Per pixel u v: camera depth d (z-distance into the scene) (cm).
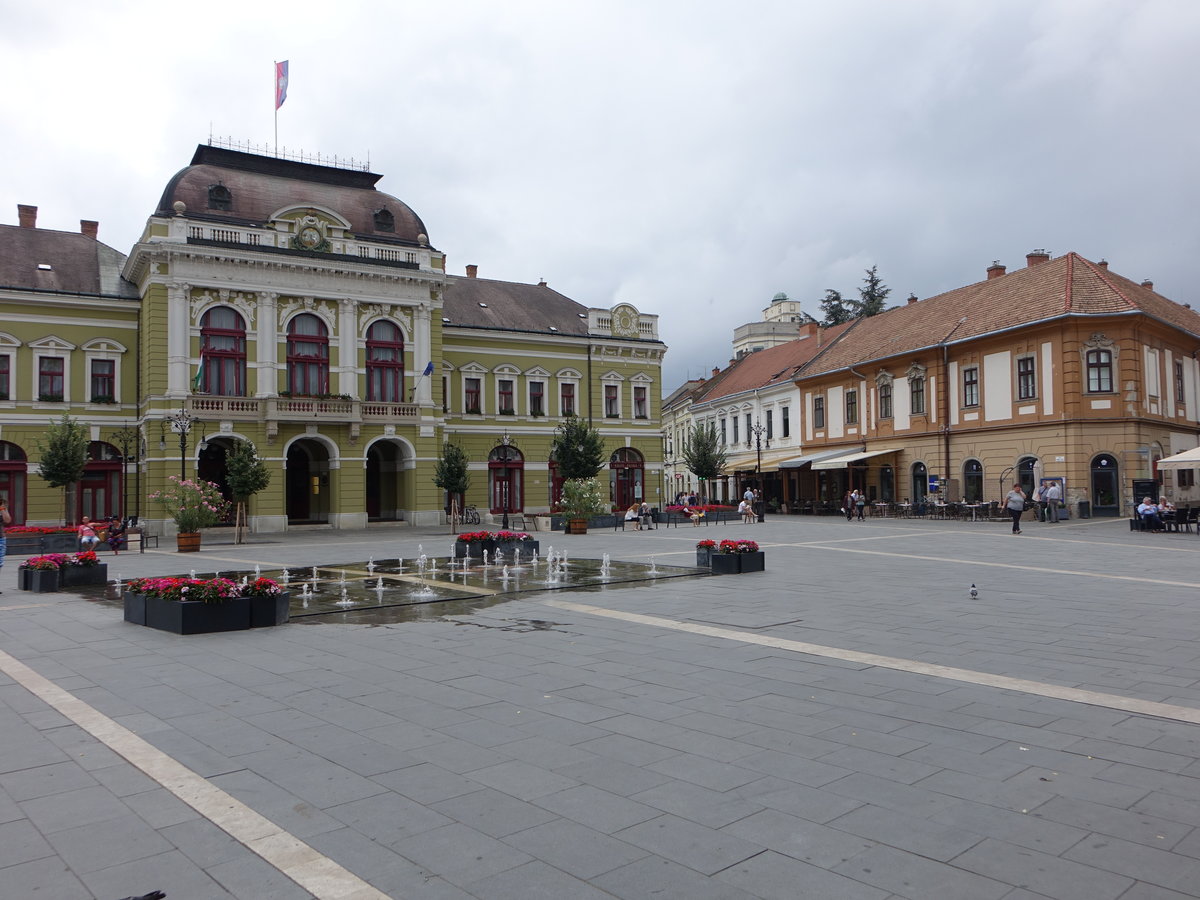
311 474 4525
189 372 3903
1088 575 1741
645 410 5575
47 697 820
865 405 5072
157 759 630
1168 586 1548
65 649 1062
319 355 4225
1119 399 3716
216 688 849
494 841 484
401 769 604
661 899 416
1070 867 446
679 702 778
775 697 791
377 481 4778
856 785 566
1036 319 3856
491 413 5072
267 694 823
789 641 1059
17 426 3906
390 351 4447
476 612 1328
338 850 474
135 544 3078
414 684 858
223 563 2325
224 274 3978
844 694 800
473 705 775
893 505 4538
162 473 3809
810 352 6031
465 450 4962
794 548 2509
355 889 428
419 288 4444
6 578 1953
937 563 2027
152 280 3859
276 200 4309
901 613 1268
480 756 632
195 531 2950
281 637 1129
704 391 7788
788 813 521
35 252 4212
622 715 737
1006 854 462
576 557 2302
